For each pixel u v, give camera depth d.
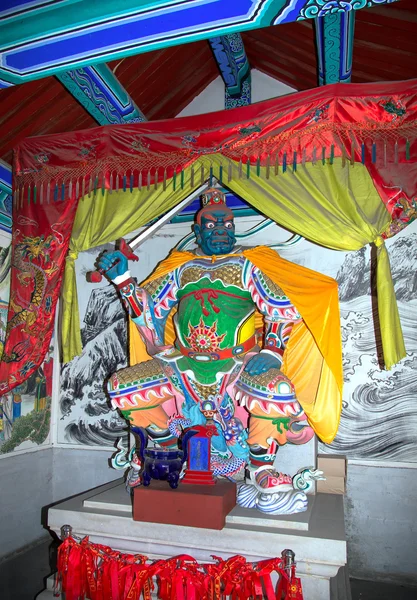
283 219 3.68
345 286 4.73
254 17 2.56
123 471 5.11
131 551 3.41
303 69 4.77
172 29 2.67
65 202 3.97
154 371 3.80
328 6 2.46
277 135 3.41
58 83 4.07
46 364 5.37
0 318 4.70
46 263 4.02
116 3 2.48
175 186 3.99
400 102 3.15
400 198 3.24
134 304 3.96
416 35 3.56
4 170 4.61
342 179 3.53
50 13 2.59
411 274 4.55
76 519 3.53
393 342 3.33
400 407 4.47
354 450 4.54
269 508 3.35
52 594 3.46
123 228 4.07
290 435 3.80
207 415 3.77
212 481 3.54
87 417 5.35
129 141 3.72
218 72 5.32
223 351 3.79
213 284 3.89
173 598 2.99
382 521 4.39
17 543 4.74
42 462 5.21
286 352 3.96
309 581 3.04
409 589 4.12
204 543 3.21
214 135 3.53
